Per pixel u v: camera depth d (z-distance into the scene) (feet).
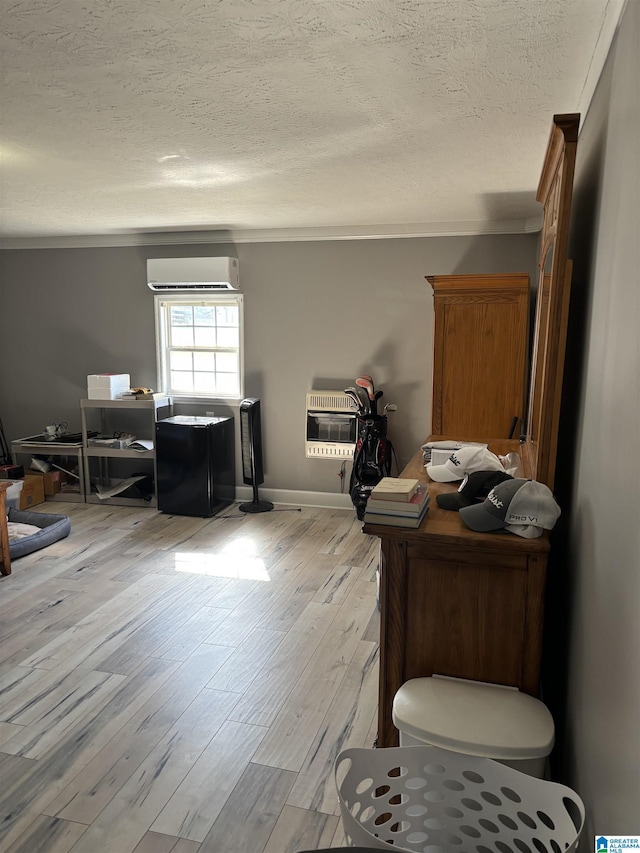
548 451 5.99
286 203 13.91
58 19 5.62
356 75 6.88
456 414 13.71
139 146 9.59
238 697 8.80
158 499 17.76
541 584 5.49
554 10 5.36
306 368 17.95
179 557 14.35
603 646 4.11
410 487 6.02
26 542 14.34
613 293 4.36
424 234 16.35
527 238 15.78
